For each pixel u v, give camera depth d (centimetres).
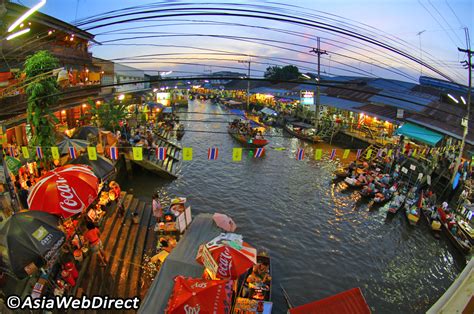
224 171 2900
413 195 2375
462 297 517
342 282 1514
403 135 3119
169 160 2966
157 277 1172
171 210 1814
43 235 957
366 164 2891
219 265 1195
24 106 1587
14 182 1433
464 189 2267
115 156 1614
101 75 2952
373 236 1917
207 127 5038
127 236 1586
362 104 3866
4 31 1213
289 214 2125
